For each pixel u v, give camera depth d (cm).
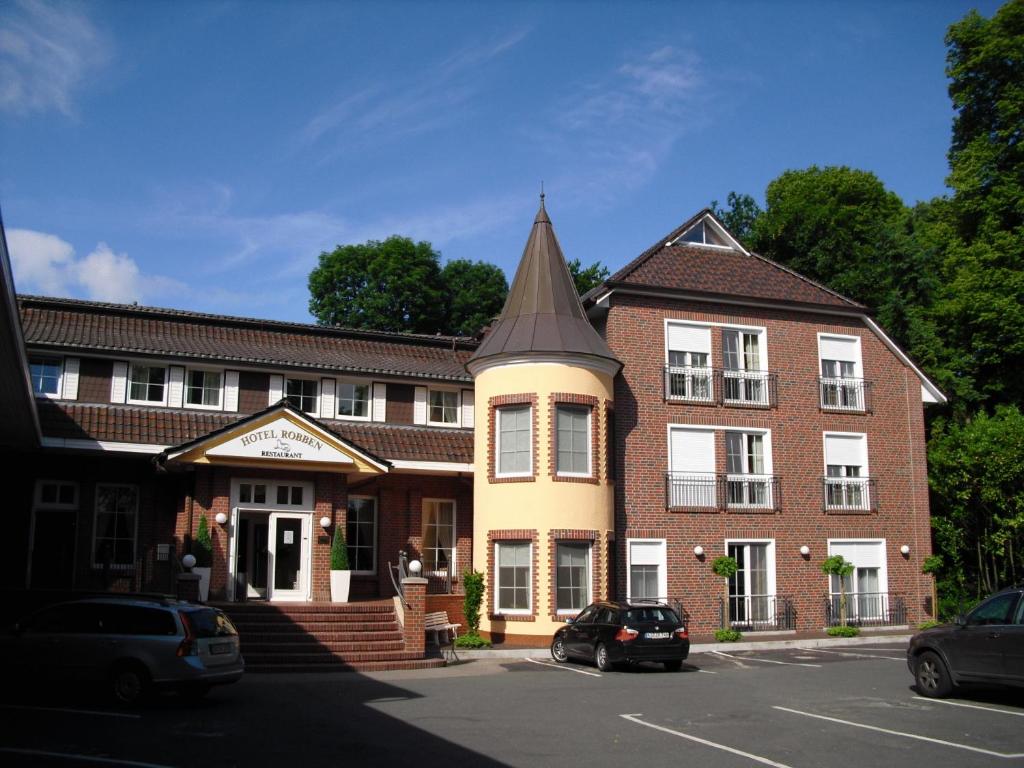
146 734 1138
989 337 3541
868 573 2867
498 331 2586
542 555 2364
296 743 1096
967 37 3738
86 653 1382
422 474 2666
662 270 2838
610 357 2528
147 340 2491
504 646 2309
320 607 2094
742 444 2792
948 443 3141
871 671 1869
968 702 1445
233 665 1453
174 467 2245
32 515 2333
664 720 1282
